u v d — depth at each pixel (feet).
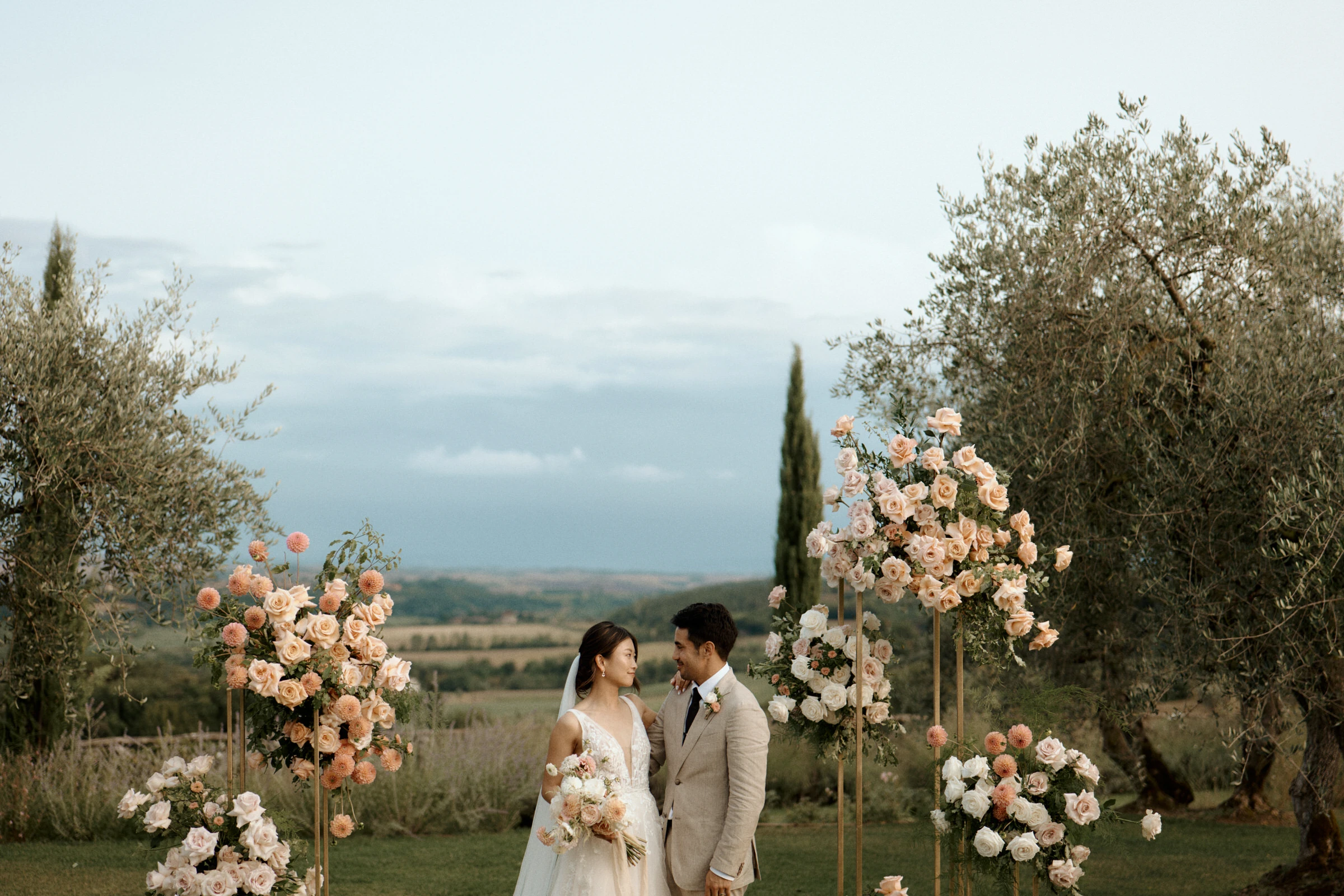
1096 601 22.67
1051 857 13.39
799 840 29.27
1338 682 18.89
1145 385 20.22
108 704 40.06
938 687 14.08
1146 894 22.38
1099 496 21.52
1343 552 16.57
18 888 22.12
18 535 23.56
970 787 13.56
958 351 23.75
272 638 14.85
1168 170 21.67
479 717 38.47
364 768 15.30
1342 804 27.91
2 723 30.04
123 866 24.12
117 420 24.32
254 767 15.53
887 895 13.46
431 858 26.37
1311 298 20.48
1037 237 22.11
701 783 13.69
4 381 23.50
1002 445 21.03
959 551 13.61
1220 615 18.79
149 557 24.08
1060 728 25.36
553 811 13.14
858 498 14.25
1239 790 32.17
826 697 14.40
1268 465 18.56
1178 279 21.53
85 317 25.36
